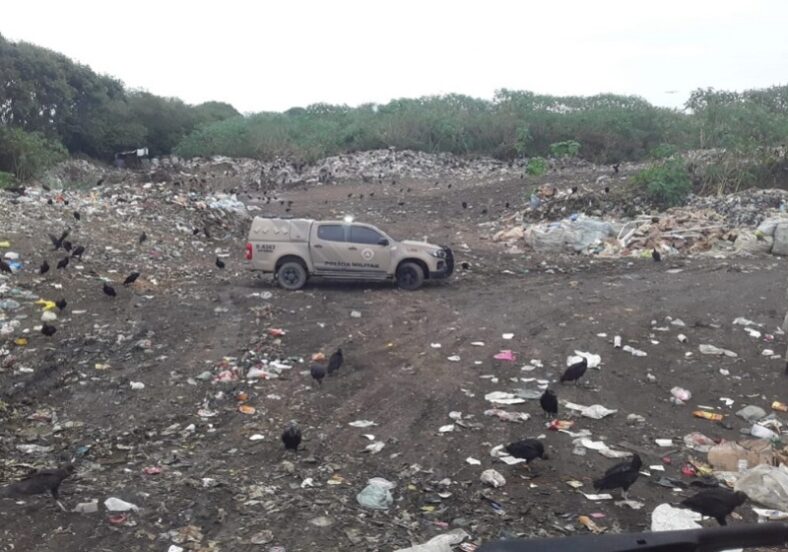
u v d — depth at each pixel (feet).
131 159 217.97
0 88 186.70
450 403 33.78
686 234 84.38
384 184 158.40
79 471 25.17
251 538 20.79
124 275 58.29
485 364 40.06
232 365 38.17
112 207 85.97
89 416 30.71
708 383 37.76
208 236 84.38
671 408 34.09
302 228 59.11
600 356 41.93
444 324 48.83
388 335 45.83
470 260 77.46
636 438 30.17
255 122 239.09
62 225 71.51
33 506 22.13
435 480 25.39
